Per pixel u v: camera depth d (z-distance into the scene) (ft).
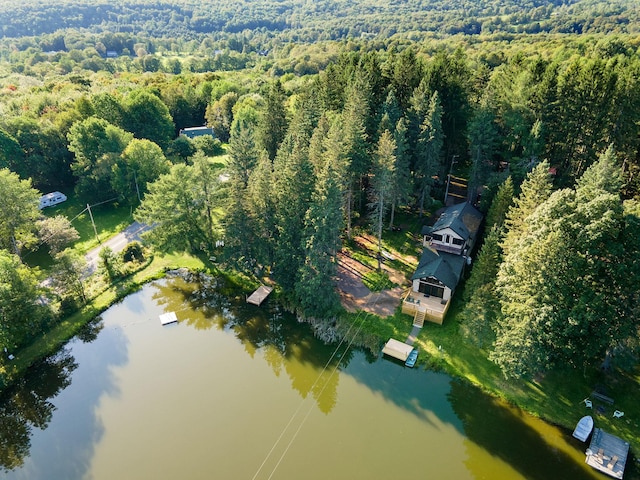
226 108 350.84
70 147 229.25
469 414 113.91
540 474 99.40
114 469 105.19
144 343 143.43
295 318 151.43
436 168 178.40
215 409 119.75
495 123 189.57
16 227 168.45
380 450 107.04
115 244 194.29
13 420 119.14
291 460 105.40
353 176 170.71
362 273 163.63
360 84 183.93
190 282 171.53
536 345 104.37
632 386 114.93
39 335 143.74
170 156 285.64
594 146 170.60
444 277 142.00
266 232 156.15
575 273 98.94
